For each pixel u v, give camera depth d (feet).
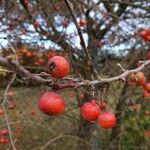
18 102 2.69
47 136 2.64
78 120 2.41
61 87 0.71
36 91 2.61
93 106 0.86
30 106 2.72
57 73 0.69
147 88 1.24
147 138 2.41
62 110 0.74
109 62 2.34
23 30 2.42
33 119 2.65
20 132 2.54
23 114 2.64
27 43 2.53
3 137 2.32
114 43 2.46
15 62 0.62
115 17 2.16
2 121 2.48
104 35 2.42
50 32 2.32
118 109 2.43
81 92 2.23
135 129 2.62
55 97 0.74
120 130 2.50
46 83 0.68
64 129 2.70
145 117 2.63
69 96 2.73
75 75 2.04
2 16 2.32
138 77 0.91
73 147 2.52
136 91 2.41
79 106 2.34
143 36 2.03
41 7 2.25
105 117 0.85
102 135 2.53
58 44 2.25
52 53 2.39
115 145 2.53
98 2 2.19
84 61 2.15
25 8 2.16
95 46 2.33
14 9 2.24
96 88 0.85
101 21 2.35
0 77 3.14
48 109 0.73
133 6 2.29
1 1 2.19
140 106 2.49
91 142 2.25
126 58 2.35
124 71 0.89
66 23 2.37
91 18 2.29
